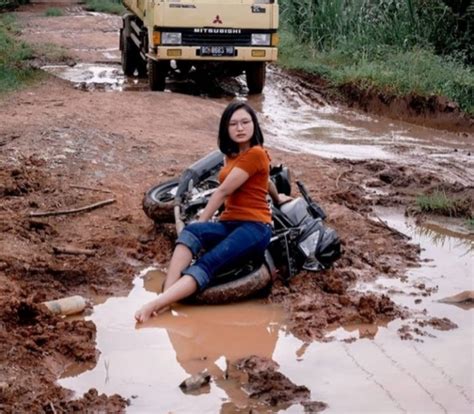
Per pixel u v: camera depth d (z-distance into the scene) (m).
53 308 4.37
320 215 5.31
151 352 4.10
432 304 4.73
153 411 3.55
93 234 5.47
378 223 5.97
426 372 3.96
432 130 9.95
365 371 3.96
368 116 10.57
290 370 3.96
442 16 12.67
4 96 9.85
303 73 12.49
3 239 5.16
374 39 13.02
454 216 6.33
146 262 5.18
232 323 4.44
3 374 3.72
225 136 4.66
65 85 11.39
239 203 4.68
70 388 3.72
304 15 14.50
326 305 4.63
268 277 4.73
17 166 6.54
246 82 11.97
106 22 20.52
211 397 3.67
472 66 12.12
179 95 10.45
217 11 10.71
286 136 9.19
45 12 22.92
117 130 8.08
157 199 5.51
